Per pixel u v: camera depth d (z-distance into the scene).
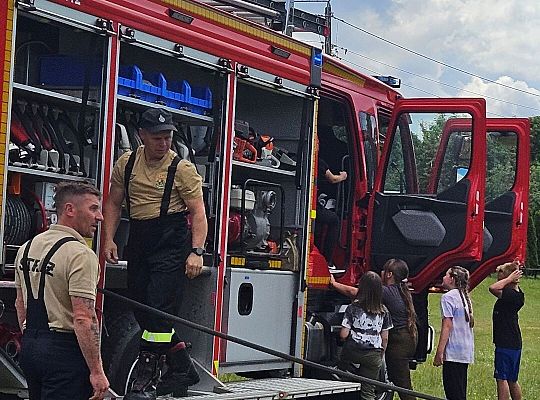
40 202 9.91
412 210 13.88
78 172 10.11
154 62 11.09
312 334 13.35
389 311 13.76
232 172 12.17
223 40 11.36
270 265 12.29
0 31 9.36
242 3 12.36
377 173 14.09
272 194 12.32
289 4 13.17
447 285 14.20
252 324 12.00
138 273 10.34
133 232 10.31
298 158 12.62
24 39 10.27
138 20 10.43
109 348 10.74
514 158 15.57
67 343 8.95
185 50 10.91
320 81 12.72
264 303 12.17
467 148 13.89
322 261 13.45
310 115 12.66
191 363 10.78
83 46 10.27
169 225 10.28
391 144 14.05
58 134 10.07
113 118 10.24
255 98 12.84
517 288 14.93
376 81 14.75
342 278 14.05
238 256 11.84
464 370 14.10
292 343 12.56
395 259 13.91
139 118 10.88
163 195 10.23
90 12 10.02
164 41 10.70
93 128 10.20
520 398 15.00
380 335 13.30
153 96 10.80
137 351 10.80
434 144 14.12
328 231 14.11
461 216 13.61
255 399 11.11
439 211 13.74
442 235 13.69
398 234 13.94
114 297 9.95
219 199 11.35
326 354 13.69
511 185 15.54
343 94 14.02
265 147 12.27
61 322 8.92
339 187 14.21
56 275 8.89
